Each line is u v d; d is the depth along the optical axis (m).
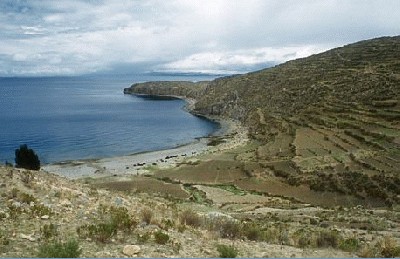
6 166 22.55
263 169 83.69
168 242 13.20
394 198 57.69
